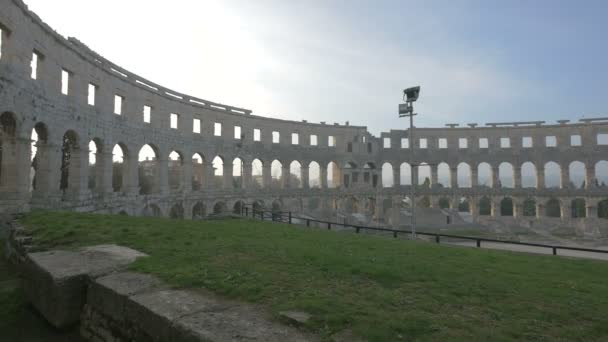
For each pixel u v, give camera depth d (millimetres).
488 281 10586
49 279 9539
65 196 27906
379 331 6336
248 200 57938
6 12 20938
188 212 48062
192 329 6270
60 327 9117
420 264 12531
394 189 71125
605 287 11141
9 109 21469
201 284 8852
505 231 62000
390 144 74875
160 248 13094
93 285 9219
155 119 43531
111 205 33219
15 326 9617
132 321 7727
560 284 11070
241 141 58625
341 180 70500
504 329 6988
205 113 52781
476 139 72938
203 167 52500
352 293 8602
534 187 69188
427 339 6262
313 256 12422
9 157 22281
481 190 70375
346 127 71750
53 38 26438
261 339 5938
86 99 31328
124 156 38812
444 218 66812
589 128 68000
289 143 65562
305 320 6652
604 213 74750
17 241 14266
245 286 8602
